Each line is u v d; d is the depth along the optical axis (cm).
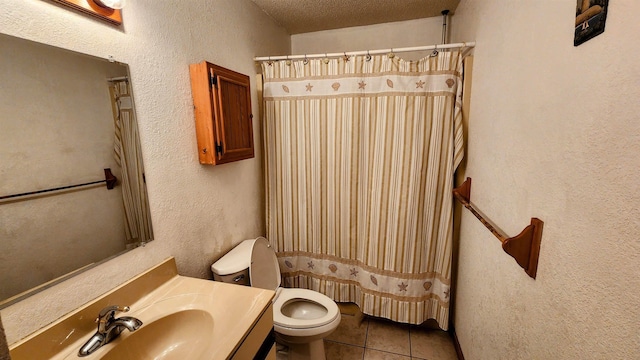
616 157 51
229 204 160
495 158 114
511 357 96
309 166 190
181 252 124
